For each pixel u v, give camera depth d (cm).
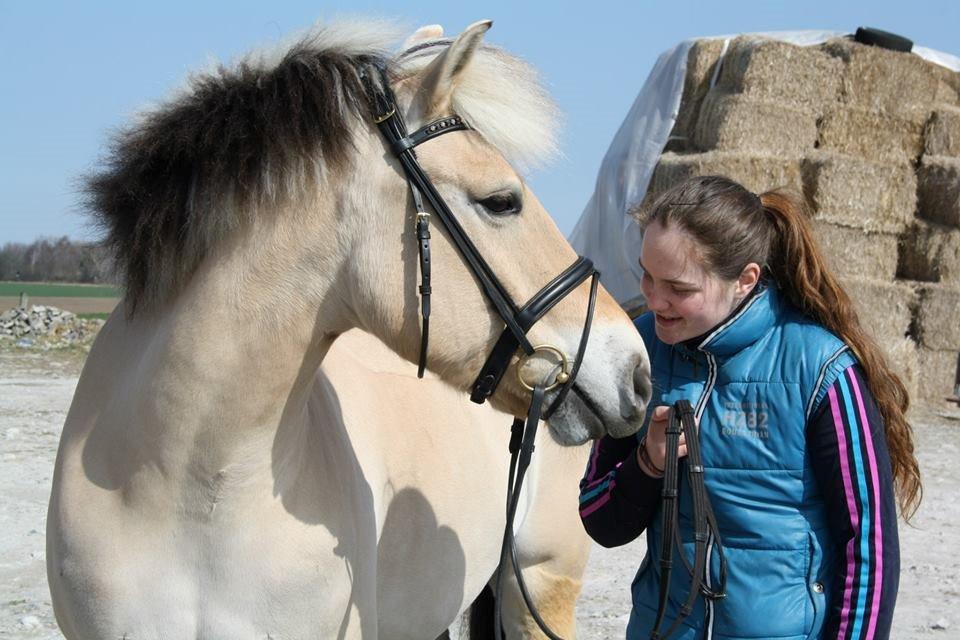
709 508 205
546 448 313
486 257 210
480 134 212
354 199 206
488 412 310
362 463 246
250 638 205
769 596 205
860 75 1202
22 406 972
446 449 277
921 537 618
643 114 1232
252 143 201
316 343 212
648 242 210
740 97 1157
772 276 218
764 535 205
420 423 273
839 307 212
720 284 207
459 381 219
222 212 200
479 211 210
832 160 1150
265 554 205
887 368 213
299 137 200
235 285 203
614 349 219
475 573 287
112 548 202
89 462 209
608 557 587
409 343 213
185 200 204
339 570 216
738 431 209
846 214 1170
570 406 219
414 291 209
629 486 223
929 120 1237
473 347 214
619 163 1228
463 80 212
